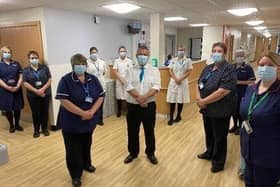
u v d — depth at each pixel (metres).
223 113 2.44
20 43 4.26
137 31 6.56
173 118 4.58
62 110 2.31
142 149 3.29
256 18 6.36
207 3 3.92
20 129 4.10
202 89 2.56
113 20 5.75
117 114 4.91
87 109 2.31
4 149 1.12
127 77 2.71
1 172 2.71
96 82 2.42
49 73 3.88
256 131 1.58
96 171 2.72
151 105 2.72
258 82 1.65
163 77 4.57
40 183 2.49
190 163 2.90
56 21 4.11
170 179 2.56
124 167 2.81
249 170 1.74
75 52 4.61
